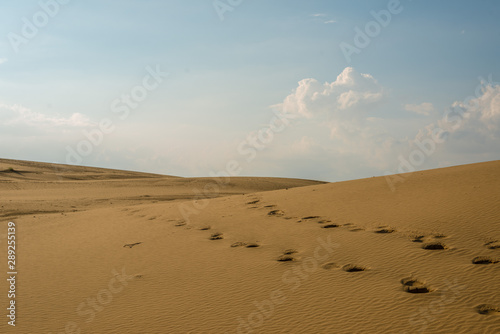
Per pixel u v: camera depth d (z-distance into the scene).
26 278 13.13
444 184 18.88
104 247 16.70
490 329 7.54
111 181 60.25
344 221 16.20
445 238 12.66
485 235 12.40
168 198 42.66
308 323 8.46
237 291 10.62
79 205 35.19
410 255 11.70
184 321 9.11
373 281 10.30
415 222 14.47
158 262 13.89
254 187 62.88
